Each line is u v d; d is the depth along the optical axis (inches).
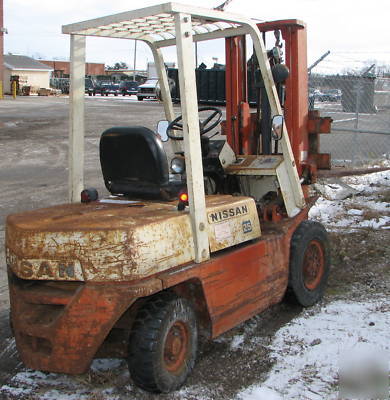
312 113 234.8
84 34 171.8
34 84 2080.5
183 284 152.4
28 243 139.6
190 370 150.4
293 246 190.5
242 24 172.1
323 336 176.1
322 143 528.4
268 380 150.7
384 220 315.3
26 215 154.9
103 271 132.6
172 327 143.9
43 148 620.4
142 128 160.7
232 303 160.7
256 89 222.8
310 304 201.3
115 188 174.2
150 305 141.9
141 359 137.1
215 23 184.1
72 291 141.4
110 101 1497.3
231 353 167.8
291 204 196.9
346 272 239.1
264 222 191.8
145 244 134.3
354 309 197.6
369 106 571.2
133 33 190.5
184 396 143.6
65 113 1026.1
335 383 148.1
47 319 140.9
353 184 407.8
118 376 155.3
